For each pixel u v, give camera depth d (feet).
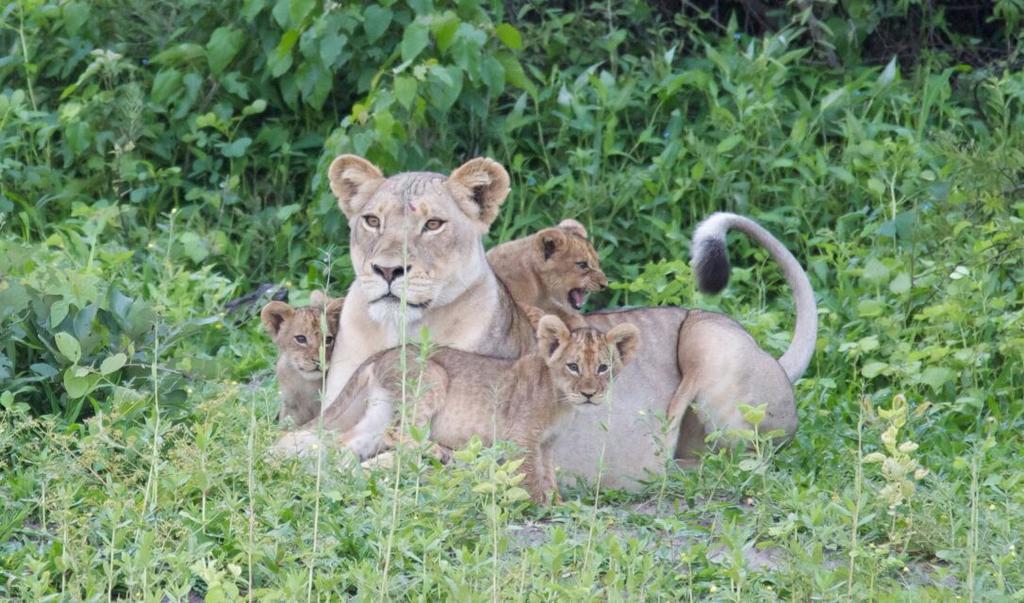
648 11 58.44
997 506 31.12
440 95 48.78
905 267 45.06
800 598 25.55
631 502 33.30
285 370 36.68
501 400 31.96
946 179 48.44
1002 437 38.47
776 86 54.44
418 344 33.30
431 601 25.35
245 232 50.49
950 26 63.36
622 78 53.98
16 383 34.50
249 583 23.82
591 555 26.04
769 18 60.85
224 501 28.07
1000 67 57.82
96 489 28.86
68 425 33.71
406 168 49.52
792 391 36.45
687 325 36.45
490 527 26.76
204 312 44.24
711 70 55.83
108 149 51.83
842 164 51.90
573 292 41.24
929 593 25.77
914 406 39.06
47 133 51.16
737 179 51.37
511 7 58.13
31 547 26.53
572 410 32.19
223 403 31.50
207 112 52.42
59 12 53.67
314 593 25.21
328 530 27.89
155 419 29.50
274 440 31.78
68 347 33.06
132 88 50.96
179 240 48.24
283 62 50.44
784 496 31.55
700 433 35.96
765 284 49.03
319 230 49.52
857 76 57.82
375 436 33.04
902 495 24.76
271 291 46.93
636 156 53.47
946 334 42.19
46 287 36.35
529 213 50.24
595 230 49.37
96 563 25.58
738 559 25.14
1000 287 44.19
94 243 45.52
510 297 36.50
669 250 50.16
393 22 51.01
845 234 49.52
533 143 52.29
